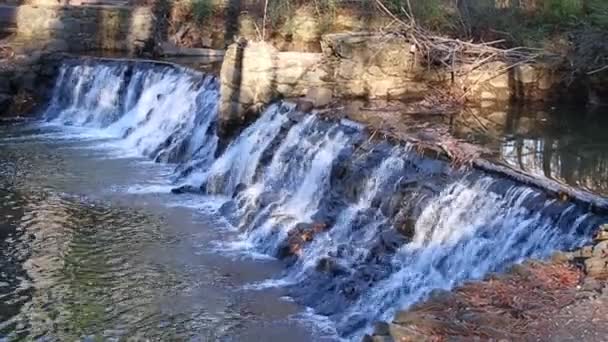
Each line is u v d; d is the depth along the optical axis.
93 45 28.19
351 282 12.27
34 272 13.32
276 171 16.62
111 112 24.22
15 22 28.08
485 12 21.39
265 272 13.48
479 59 19.55
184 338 11.21
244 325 11.59
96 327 11.52
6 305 12.14
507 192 11.83
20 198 16.95
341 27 25.02
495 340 7.75
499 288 8.84
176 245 14.62
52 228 15.31
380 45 18.72
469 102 19.03
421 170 13.55
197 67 24.14
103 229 15.34
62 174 18.84
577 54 19.62
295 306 12.22
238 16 28.20
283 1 26.47
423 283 11.84
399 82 18.95
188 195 17.59
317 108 17.56
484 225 11.78
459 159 13.26
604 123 17.09
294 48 25.56
